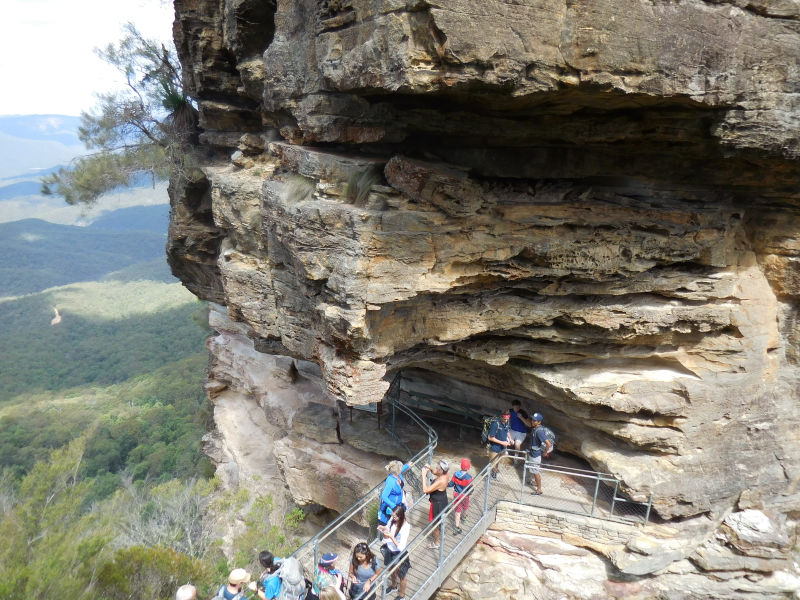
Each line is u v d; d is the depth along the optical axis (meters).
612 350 11.60
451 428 14.70
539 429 11.29
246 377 18.97
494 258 9.58
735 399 11.39
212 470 24.98
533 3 6.45
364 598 8.58
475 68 6.54
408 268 9.09
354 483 13.51
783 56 7.56
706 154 9.11
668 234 10.26
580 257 9.97
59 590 10.12
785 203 10.44
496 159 9.91
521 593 10.98
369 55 7.08
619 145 9.27
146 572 12.77
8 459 47.56
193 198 16.69
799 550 11.92
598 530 11.14
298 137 11.35
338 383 10.02
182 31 14.19
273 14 12.02
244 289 13.04
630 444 11.69
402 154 9.55
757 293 11.06
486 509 11.16
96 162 17.12
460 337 10.51
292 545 14.72
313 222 9.46
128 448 48.81
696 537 11.30
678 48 7.02
